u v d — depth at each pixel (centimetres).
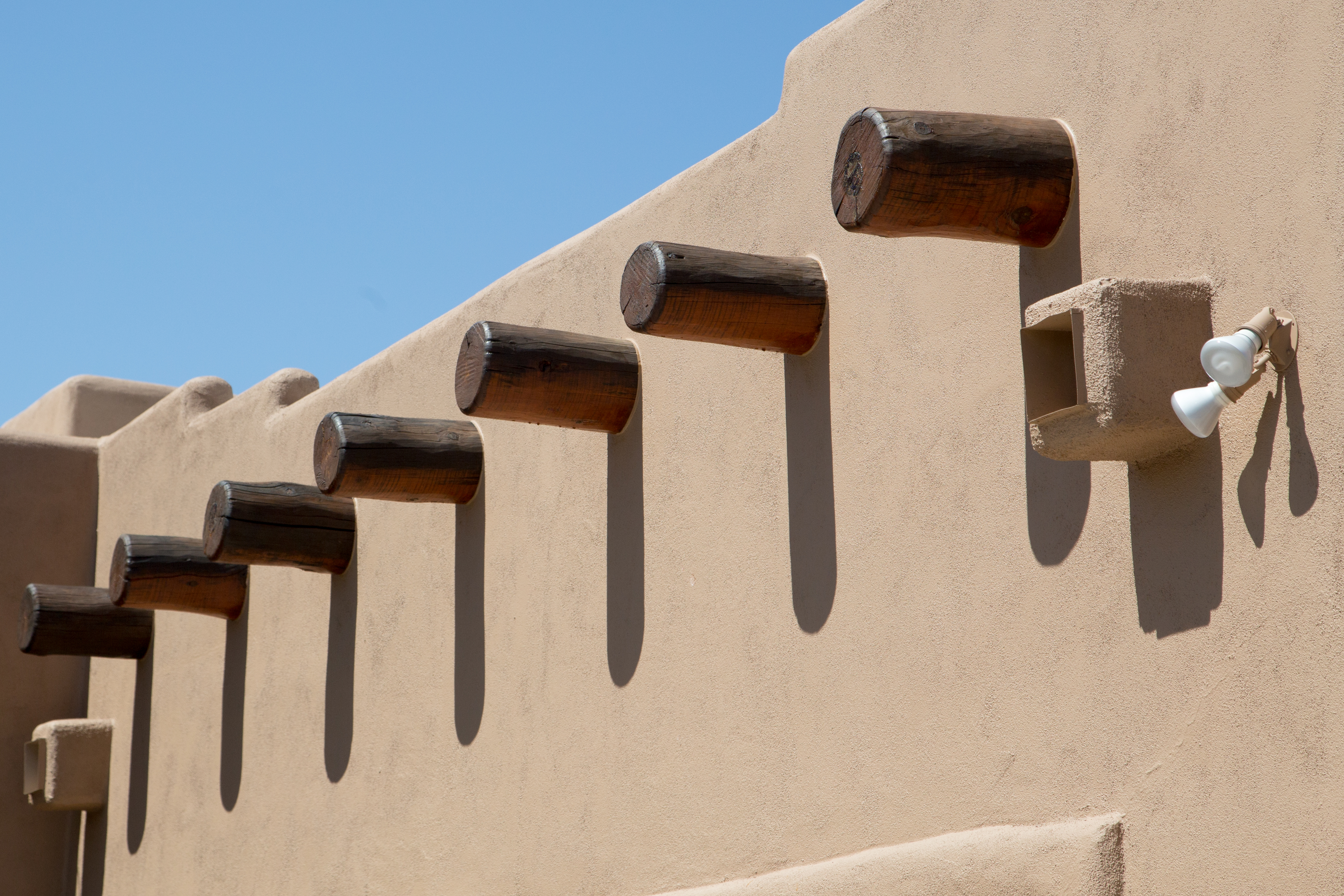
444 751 652
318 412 794
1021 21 407
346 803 716
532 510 620
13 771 991
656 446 551
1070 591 373
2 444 1032
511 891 594
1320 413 312
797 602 471
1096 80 379
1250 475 327
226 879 805
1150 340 335
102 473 1064
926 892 389
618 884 536
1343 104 311
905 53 453
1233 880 322
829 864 432
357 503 751
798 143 500
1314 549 311
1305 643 311
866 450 450
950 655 409
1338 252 310
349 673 731
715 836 493
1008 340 402
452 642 659
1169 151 355
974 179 373
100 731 960
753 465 501
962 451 414
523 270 657
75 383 1141
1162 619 346
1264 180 329
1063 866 351
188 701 879
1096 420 335
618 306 584
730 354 519
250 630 827
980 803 392
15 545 1023
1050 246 390
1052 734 373
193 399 952
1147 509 353
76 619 912
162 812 886
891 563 434
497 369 542
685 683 518
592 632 572
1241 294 333
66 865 992
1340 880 299
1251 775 321
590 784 559
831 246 478
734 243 527
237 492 727
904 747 420
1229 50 341
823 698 455
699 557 520
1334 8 315
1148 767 346
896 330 445
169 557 818
